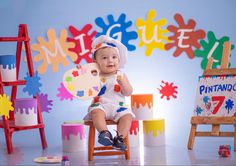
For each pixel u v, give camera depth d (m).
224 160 3.10
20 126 3.57
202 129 4.13
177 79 4.17
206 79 3.51
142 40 4.15
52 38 4.07
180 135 4.04
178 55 4.17
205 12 4.19
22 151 3.62
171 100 4.16
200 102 3.49
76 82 3.47
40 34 4.06
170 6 4.17
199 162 3.06
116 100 3.47
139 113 3.73
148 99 3.74
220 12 4.17
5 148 3.75
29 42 3.99
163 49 4.17
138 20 4.14
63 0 4.08
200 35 4.19
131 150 3.58
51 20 4.07
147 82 4.16
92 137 3.25
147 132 3.70
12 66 3.56
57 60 4.07
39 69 4.05
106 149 3.28
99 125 3.21
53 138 4.04
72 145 3.57
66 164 3.00
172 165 3.00
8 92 4.04
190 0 4.18
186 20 4.18
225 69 3.47
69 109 4.09
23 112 3.57
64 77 3.47
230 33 4.18
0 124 3.59
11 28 4.04
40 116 3.73
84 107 4.11
